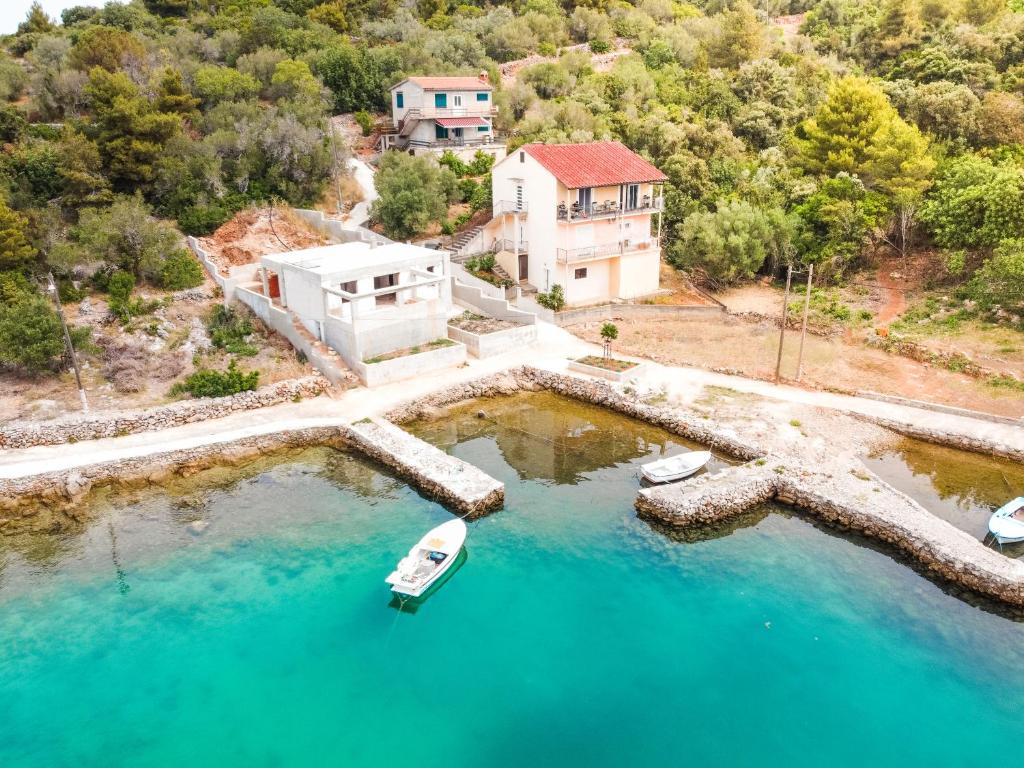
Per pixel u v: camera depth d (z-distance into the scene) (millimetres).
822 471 33062
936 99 65125
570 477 35125
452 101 75062
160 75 69500
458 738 21656
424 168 62188
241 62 80500
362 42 93438
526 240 56125
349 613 26578
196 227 58031
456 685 23547
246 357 44844
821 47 97375
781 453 34625
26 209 52219
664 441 37969
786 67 87938
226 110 69000
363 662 24516
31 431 36031
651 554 29547
